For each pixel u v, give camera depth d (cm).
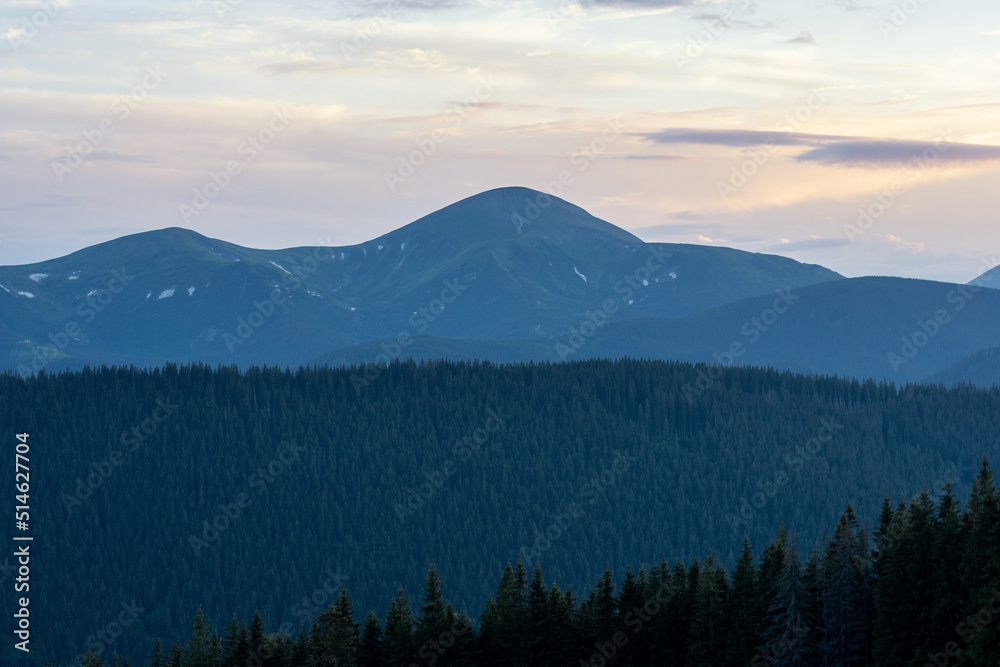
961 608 10269
